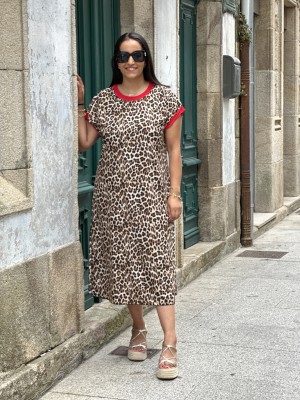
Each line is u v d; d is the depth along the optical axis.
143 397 4.15
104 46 5.79
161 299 4.43
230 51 8.53
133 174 4.36
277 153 11.34
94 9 5.60
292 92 12.79
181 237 6.81
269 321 5.65
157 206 4.39
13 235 4.02
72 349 4.59
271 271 7.54
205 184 8.13
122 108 4.39
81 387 4.32
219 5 8.00
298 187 13.16
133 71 4.35
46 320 4.37
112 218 4.42
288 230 10.35
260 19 10.80
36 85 4.24
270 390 4.22
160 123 4.36
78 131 4.71
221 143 8.20
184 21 7.61
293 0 12.30
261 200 10.99
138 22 6.05
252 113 9.12
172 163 4.45
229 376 4.46
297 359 4.75
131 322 5.58
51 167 4.42
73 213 4.70
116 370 4.61
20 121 4.11
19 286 4.08
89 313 5.28
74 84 4.66
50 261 4.39
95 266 4.55
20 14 4.06
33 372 4.10
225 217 8.34
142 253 4.41
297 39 12.77
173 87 6.75
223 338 5.22
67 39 4.59
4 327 3.94
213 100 8.09
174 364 4.43
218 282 7.05
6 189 3.99
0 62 3.94
